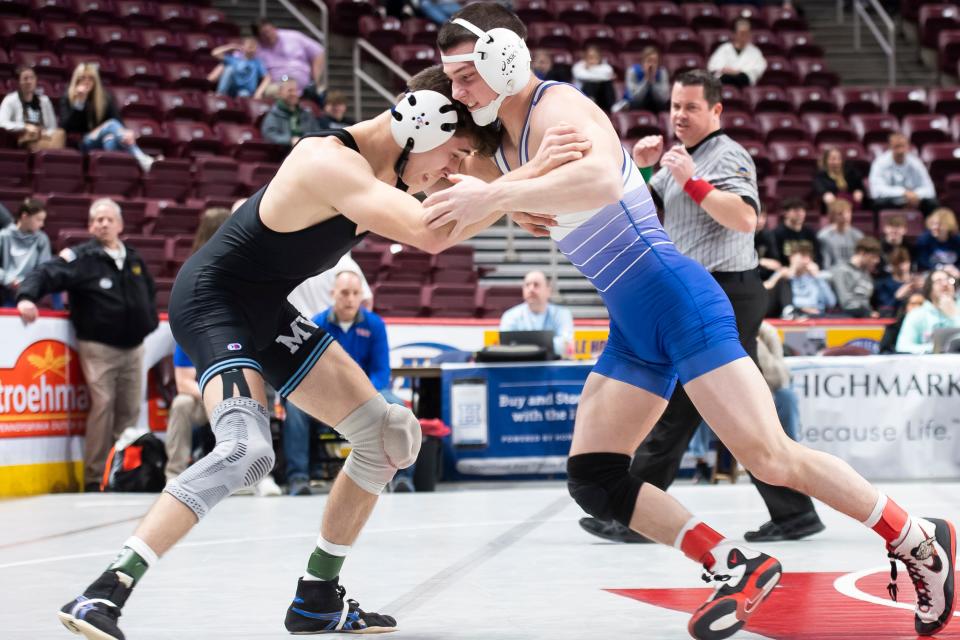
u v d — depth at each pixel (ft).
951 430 32.94
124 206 44.37
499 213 11.50
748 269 18.62
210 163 48.21
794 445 11.48
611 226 11.64
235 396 10.94
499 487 31.89
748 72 65.00
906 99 65.57
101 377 31.58
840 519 22.93
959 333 34.27
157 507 10.49
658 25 71.82
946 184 55.42
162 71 58.70
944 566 11.40
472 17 11.28
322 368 11.98
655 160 17.26
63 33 59.11
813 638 11.33
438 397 33.68
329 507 12.11
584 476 12.01
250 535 20.80
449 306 43.39
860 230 50.70
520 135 11.56
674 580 15.30
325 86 62.13
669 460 18.49
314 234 11.16
